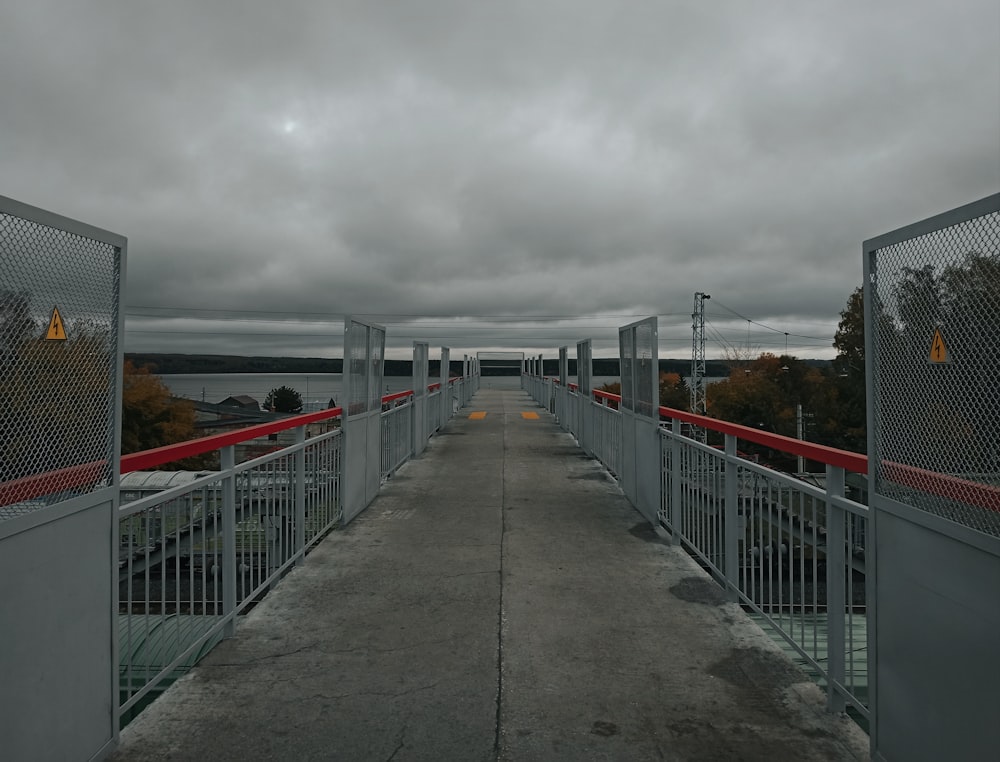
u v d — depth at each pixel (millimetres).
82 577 2314
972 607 1865
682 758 2551
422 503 7371
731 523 4238
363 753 2584
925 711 2074
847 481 2982
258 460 4160
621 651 3541
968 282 1871
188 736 2695
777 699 3021
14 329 1980
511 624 3924
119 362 2480
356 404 6719
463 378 24547
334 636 3736
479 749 2611
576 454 11398
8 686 1970
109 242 2381
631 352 7309
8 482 1975
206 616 3494
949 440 1959
